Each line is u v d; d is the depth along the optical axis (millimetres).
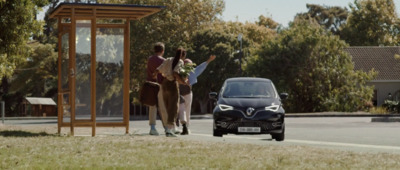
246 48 61062
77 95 15250
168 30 61500
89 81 15312
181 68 13734
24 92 68250
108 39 15727
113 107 15805
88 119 15289
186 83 13938
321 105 49750
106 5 14703
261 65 51469
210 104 64125
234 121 16391
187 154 10789
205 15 65125
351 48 65500
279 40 52188
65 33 15594
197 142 13016
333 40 50688
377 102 60906
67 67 15391
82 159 9945
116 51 15758
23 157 10148
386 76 60781
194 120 37500
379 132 21500
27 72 63688
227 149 11695
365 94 50188
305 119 37781
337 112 47312
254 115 16391
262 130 16328
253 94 17375
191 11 64062
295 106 50375
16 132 16094
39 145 12086
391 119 32812
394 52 64438
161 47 14602
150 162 9594
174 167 9039
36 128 18984
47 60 61812
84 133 16109
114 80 15766
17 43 21641
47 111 63625
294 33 51594
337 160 10141
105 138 13797
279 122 16469
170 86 13898
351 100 49750
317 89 49844
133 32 59969
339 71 50094
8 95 67562
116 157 10242
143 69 61156
